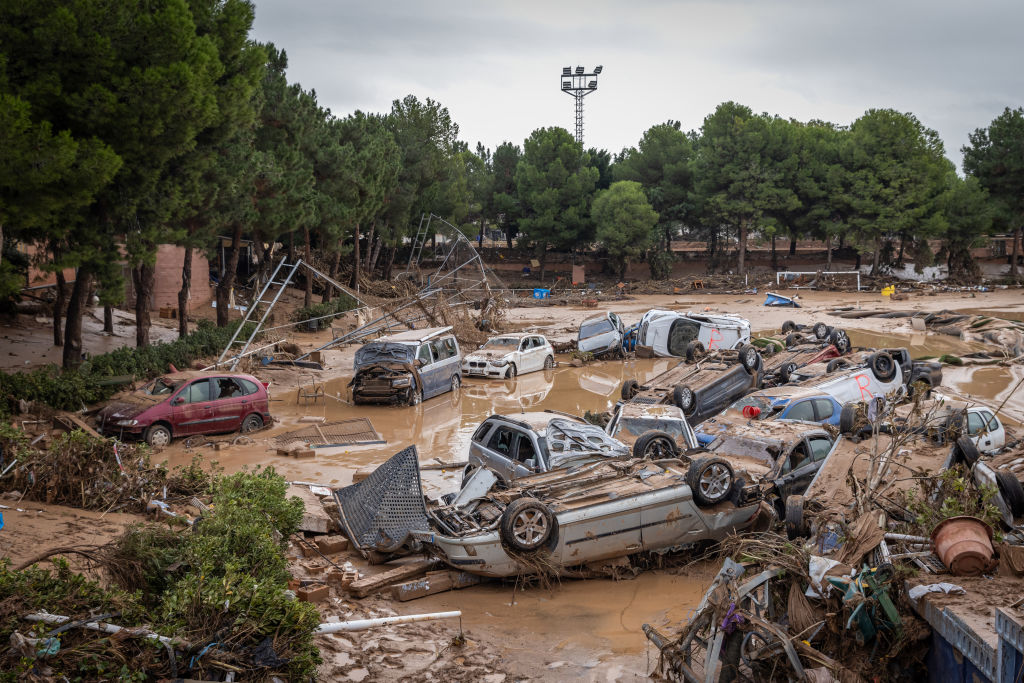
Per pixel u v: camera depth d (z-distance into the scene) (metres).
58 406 17.28
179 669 5.47
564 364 29.06
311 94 39.91
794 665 5.61
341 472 14.42
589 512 9.28
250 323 31.48
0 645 5.14
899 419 11.50
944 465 9.60
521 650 7.71
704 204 71.38
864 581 5.90
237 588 6.04
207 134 20.88
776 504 10.91
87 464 10.70
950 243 68.12
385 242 56.25
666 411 13.90
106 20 15.89
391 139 52.94
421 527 9.85
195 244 24.30
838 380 16.11
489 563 9.16
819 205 68.88
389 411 20.69
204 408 16.70
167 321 36.19
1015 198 66.50
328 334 37.59
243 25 21.52
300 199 32.69
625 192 68.69
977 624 5.19
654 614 8.63
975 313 44.75
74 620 5.38
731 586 6.01
